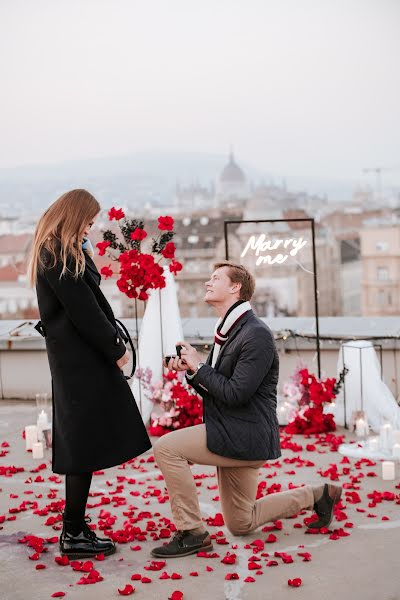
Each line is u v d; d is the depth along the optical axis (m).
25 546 3.35
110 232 3.89
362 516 3.62
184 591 2.85
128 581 2.95
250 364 3.09
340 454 4.87
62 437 3.10
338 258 58.03
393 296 58.28
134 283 3.79
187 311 55.09
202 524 3.21
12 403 6.91
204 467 4.63
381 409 5.63
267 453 3.17
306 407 5.49
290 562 3.07
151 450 5.12
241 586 2.88
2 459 5.02
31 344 6.93
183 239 54.97
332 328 6.48
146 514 3.72
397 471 4.41
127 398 3.15
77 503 3.17
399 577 2.92
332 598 2.75
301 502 3.37
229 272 3.26
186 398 5.50
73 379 3.07
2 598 2.83
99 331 3.01
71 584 2.94
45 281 3.05
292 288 52.09
